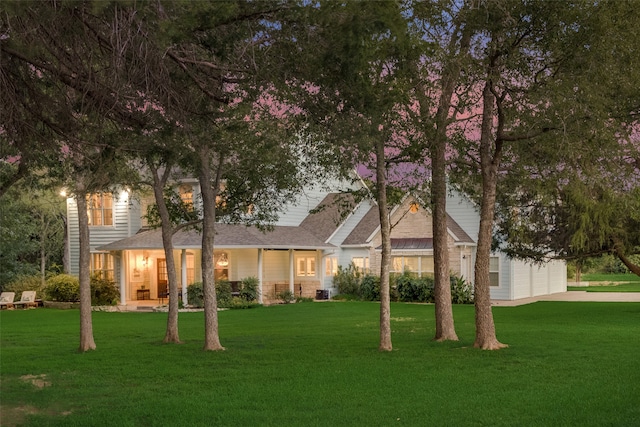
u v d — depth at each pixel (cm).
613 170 1555
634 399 1088
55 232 4381
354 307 3147
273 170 1823
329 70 984
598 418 971
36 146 1109
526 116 1566
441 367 1405
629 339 1819
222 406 1076
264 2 888
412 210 3741
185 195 3266
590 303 3294
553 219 2648
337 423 966
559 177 1650
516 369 1370
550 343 1750
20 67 962
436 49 1448
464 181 1948
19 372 1410
